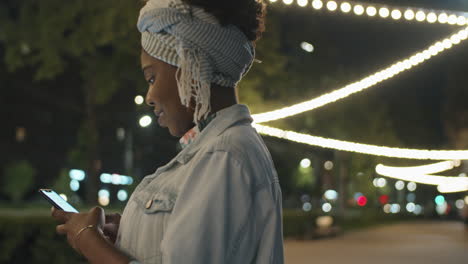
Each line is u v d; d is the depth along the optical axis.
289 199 45.12
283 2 4.49
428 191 63.62
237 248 1.57
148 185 1.77
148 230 1.66
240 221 1.56
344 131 22.59
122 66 16.25
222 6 1.73
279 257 1.68
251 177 1.61
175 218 1.57
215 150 1.64
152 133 30.61
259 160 1.66
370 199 39.41
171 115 1.83
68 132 44.41
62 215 1.76
